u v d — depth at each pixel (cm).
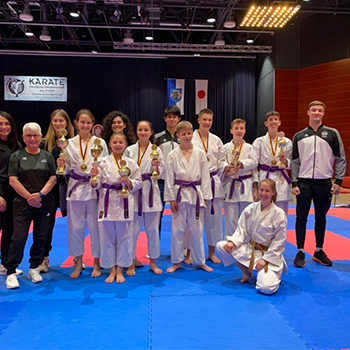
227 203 396
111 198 325
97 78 1451
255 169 404
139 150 358
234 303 276
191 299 284
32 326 238
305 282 325
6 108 1404
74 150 336
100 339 221
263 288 292
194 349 209
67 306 271
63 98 1409
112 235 331
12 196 344
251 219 326
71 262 399
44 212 336
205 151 386
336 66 1162
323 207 384
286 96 1269
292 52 1258
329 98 1184
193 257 366
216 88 1453
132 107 1458
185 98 1434
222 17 1055
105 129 390
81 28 1305
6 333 229
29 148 332
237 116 1456
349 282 325
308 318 250
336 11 998
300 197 388
